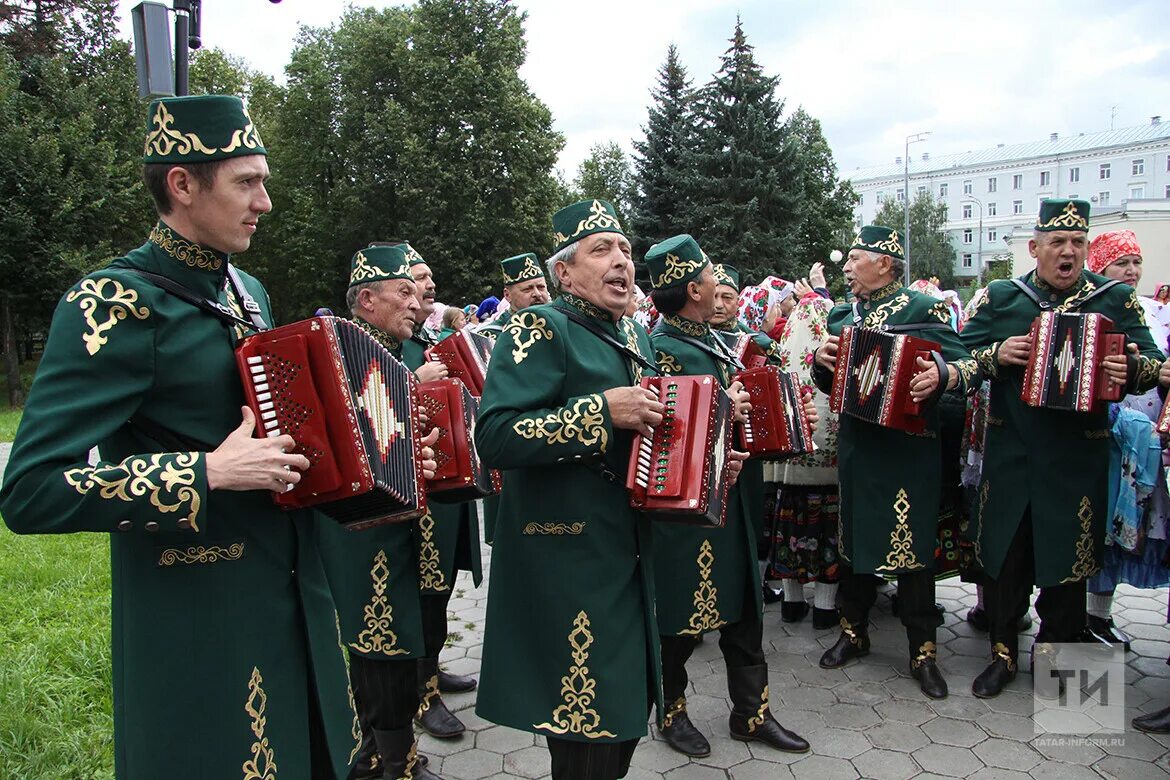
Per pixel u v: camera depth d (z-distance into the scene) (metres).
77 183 20.62
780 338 5.60
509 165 28.19
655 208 34.38
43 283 20.20
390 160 28.25
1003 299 4.21
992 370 3.96
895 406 3.81
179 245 1.90
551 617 2.53
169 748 1.80
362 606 3.15
